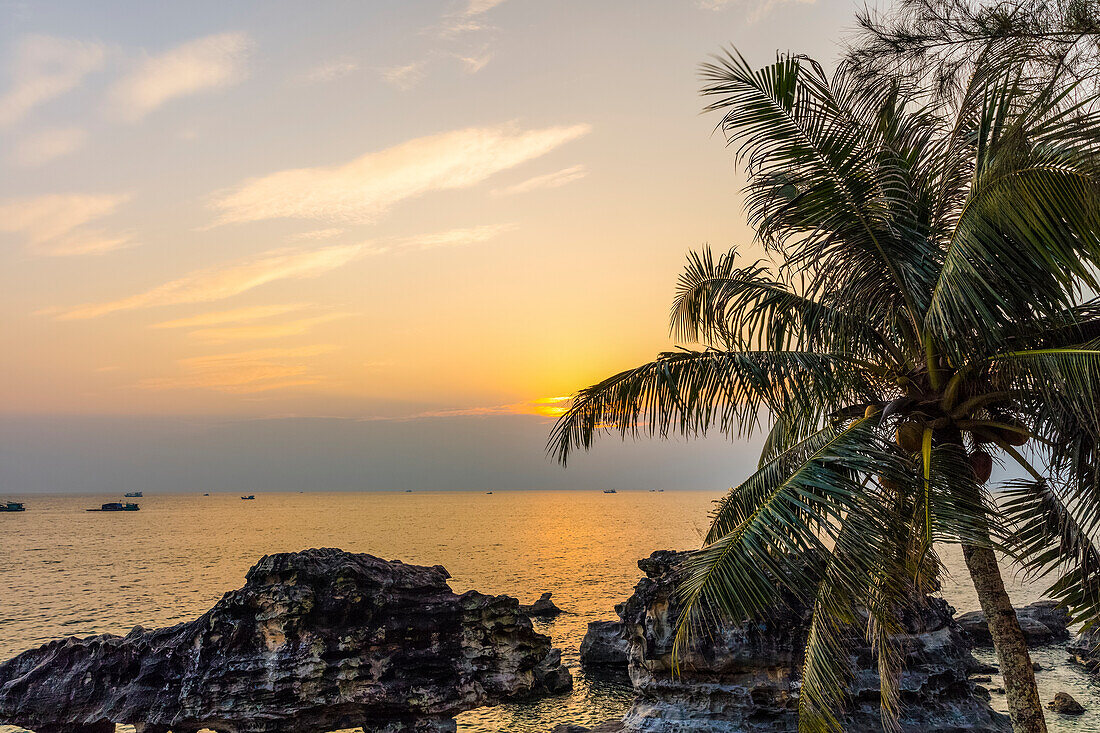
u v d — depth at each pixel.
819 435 10.92
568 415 11.08
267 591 21.53
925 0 10.12
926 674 19.31
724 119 9.62
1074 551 9.09
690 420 10.35
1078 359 7.78
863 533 8.39
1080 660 31.11
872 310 10.21
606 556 104.75
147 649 21.56
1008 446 9.70
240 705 20.02
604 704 28.98
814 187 9.49
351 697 20.61
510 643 23.73
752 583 8.41
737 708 19.48
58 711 20.36
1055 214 7.42
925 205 10.16
